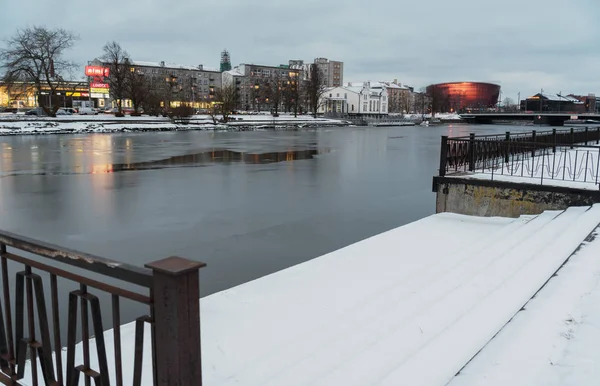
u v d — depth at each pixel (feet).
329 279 23.85
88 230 38.93
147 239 36.58
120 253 33.19
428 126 360.28
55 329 8.48
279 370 14.01
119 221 42.09
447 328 13.89
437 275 22.57
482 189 37.70
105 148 116.98
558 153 75.36
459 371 10.97
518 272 18.62
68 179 65.72
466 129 289.53
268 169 80.07
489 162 47.55
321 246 35.55
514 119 441.27
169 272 6.27
